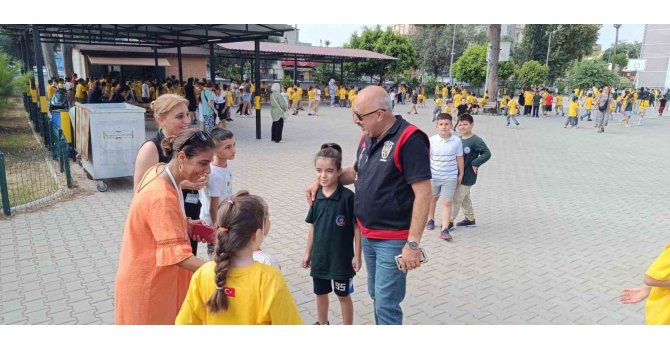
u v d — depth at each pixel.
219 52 29.33
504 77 43.81
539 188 9.19
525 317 4.15
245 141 14.05
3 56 15.46
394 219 3.01
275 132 13.95
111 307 4.13
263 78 43.41
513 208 7.69
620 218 7.25
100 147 7.69
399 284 3.12
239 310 2.06
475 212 7.41
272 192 8.24
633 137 18.12
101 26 13.51
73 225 6.18
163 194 2.43
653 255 5.72
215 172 3.95
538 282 4.88
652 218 7.29
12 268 4.86
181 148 2.46
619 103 30.28
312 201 3.54
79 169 9.30
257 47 13.80
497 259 5.46
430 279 4.89
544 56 57.50
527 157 12.89
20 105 21.09
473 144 6.07
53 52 25.73
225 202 2.11
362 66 38.88
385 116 2.95
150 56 29.33
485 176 10.23
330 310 4.21
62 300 4.23
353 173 3.44
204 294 2.15
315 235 3.49
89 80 22.62
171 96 3.23
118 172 7.89
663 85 46.78
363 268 5.09
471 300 4.45
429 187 2.89
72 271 4.82
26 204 6.85
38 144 12.09
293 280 4.78
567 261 5.46
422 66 57.94
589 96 24.58
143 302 2.47
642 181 10.05
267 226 2.20
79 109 8.70
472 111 27.55
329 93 31.89
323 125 19.22
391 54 41.59
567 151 14.15
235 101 25.83
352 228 3.46
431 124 21.31
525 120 24.73
